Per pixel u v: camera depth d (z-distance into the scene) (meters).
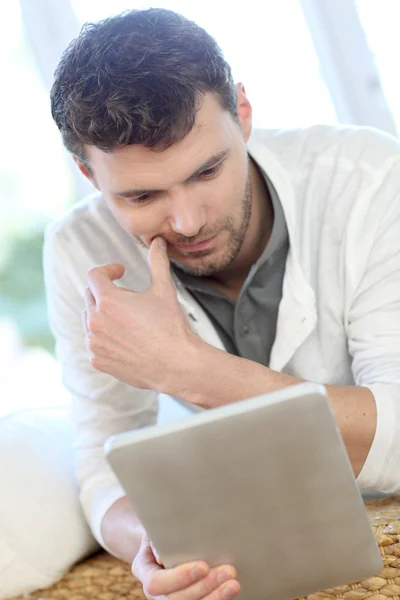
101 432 1.28
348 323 1.22
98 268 1.11
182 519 0.78
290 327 1.22
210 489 0.75
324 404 0.71
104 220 1.32
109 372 1.08
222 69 1.04
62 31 2.05
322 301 1.23
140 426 1.31
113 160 1.02
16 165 2.34
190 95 0.98
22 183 2.38
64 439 1.35
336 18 2.02
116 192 1.06
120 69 0.98
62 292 1.34
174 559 0.82
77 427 1.30
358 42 2.03
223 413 0.72
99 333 1.07
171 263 1.23
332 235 1.23
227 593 0.82
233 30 2.04
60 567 1.17
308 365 1.25
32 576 1.16
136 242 1.29
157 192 1.04
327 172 1.25
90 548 1.24
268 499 0.76
